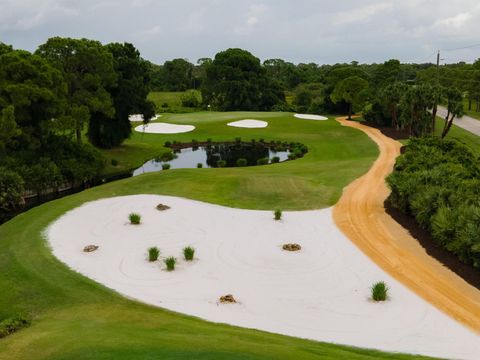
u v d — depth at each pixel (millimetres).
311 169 37469
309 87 117750
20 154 33969
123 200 27953
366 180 32406
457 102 45594
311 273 17844
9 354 10859
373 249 20203
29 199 32719
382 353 12172
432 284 16781
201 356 9953
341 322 14141
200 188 30812
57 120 35906
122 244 20922
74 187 36281
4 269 17984
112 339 11133
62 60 40469
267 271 18078
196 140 57750
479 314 14609
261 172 36844
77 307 14852
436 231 19844
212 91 103688
